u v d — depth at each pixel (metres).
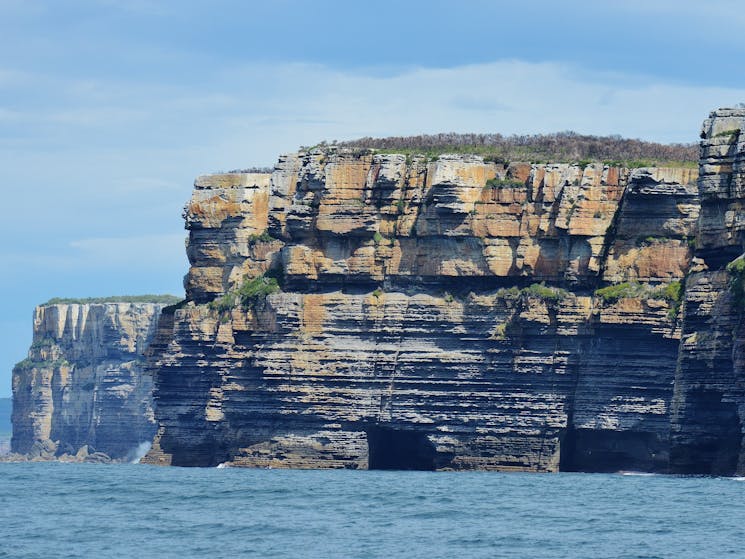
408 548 167.88
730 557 159.12
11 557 165.75
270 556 164.25
